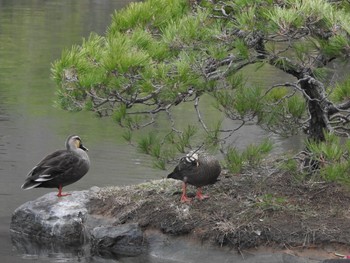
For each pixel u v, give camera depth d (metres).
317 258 12.98
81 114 24.59
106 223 14.72
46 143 21.02
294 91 13.98
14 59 33.53
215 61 12.89
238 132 22.39
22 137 21.52
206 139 13.69
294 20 11.71
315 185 14.38
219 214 13.94
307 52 12.81
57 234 14.54
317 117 14.34
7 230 14.86
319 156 12.50
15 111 24.62
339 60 12.54
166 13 13.79
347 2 13.67
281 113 14.20
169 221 14.08
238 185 14.85
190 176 13.98
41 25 43.59
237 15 12.75
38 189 17.09
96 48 13.02
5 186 17.23
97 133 22.17
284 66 13.30
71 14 48.94
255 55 13.03
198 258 13.41
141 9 13.80
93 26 43.66
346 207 13.93
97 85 12.54
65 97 12.79
